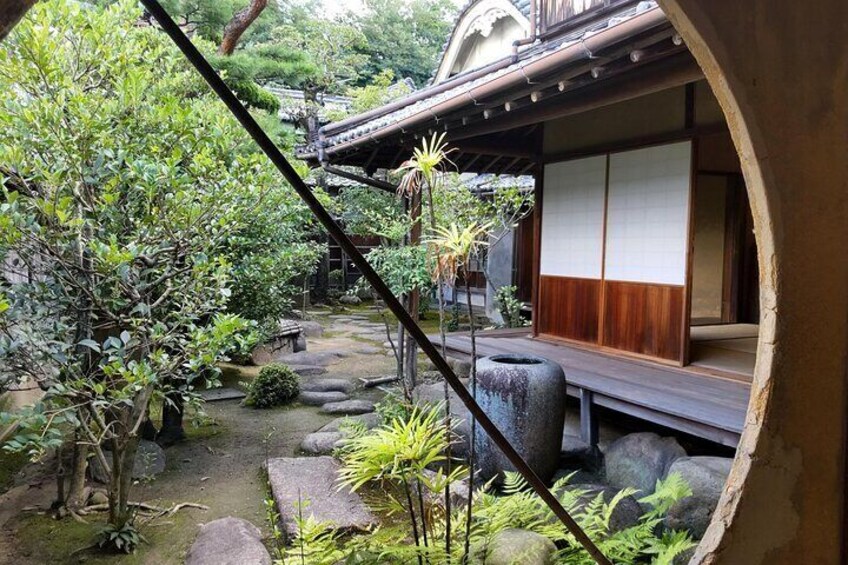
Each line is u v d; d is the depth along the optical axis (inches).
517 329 264.7
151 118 113.7
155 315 122.3
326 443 157.6
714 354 191.0
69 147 97.1
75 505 119.8
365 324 424.8
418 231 188.1
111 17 110.3
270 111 272.7
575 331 213.0
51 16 100.0
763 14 37.6
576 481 135.9
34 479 133.9
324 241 447.8
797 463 40.3
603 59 112.0
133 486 135.9
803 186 39.4
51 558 103.0
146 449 151.1
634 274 187.6
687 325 170.4
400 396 173.6
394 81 796.0
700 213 270.1
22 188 102.7
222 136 117.4
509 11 358.6
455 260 65.2
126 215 109.1
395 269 177.5
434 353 40.5
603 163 198.2
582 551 71.9
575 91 140.7
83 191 105.5
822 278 40.3
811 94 39.7
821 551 41.4
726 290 275.0
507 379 131.0
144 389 109.1
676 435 150.9
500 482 130.6
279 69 267.7
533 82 127.0
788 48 38.6
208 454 158.6
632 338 188.5
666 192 175.2
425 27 837.2
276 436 174.4
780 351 38.9
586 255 207.2
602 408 175.0
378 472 61.5
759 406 39.4
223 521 111.0
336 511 115.3
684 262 170.1
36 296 99.9
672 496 80.0
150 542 109.4
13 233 90.4
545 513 80.0
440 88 200.2
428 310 453.7
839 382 41.1
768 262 38.8
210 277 116.6
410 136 185.3
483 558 64.5
